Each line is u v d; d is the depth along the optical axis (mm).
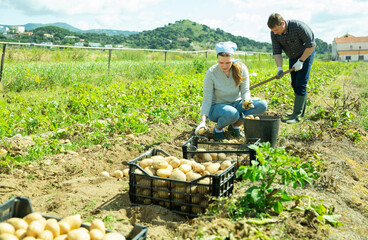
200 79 12469
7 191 3504
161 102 8258
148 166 3303
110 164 4531
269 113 7879
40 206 3189
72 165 4293
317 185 3650
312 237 2537
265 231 2564
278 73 6520
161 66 14789
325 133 5871
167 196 3119
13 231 1991
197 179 3010
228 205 2865
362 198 3549
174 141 5520
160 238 2625
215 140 5492
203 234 2432
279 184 3625
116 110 7133
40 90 9688
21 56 16016
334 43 117750
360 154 5043
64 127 6004
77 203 3205
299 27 6379
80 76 11281
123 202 3291
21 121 5930
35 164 4242
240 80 5172
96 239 2020
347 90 12141
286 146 5195
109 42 169750
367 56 109875
